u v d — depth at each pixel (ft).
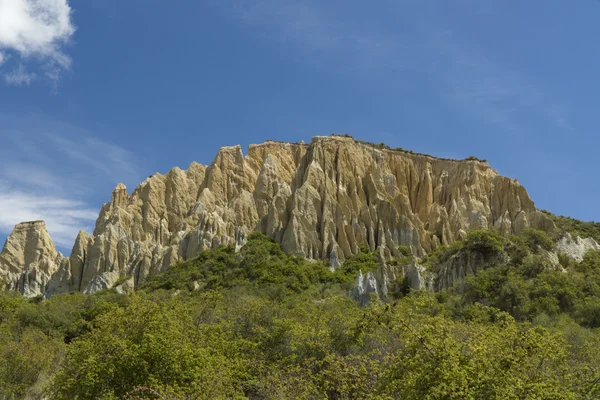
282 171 385.50
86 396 118.83
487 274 251.39
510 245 280.92
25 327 236.43
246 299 217.97
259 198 362.74
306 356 147.95
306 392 118.01
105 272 329.72
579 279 243.81
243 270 294.87
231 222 344.90
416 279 271.90
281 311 181.16
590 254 291.17
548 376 98.02
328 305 208.64
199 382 108.17
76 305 266.98
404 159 402.11
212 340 144.15
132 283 317.63
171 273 307.37
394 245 326.03
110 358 120.26
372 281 265.95
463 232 346.95
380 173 377.71
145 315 130.52
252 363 139.95
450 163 402.52
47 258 361.51
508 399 86.53
